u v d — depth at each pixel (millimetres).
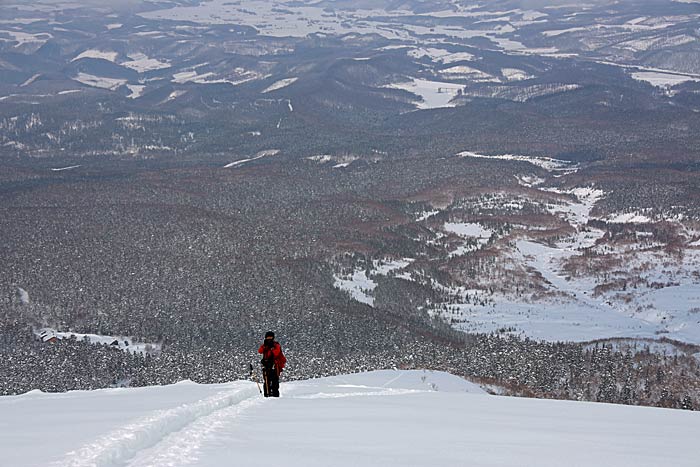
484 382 109062
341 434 15391
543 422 18516
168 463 11828
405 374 69688
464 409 21844
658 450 14016
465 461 12320
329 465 11688
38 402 24609
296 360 143375
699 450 14195
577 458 12875
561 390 121750
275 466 11539
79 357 172625
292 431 15812
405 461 12172
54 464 11539
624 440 15328
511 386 110688
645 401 120188
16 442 13938
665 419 20266
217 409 20875
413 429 16391
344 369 134875
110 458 12359
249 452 12883
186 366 154125
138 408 20734
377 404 22969
